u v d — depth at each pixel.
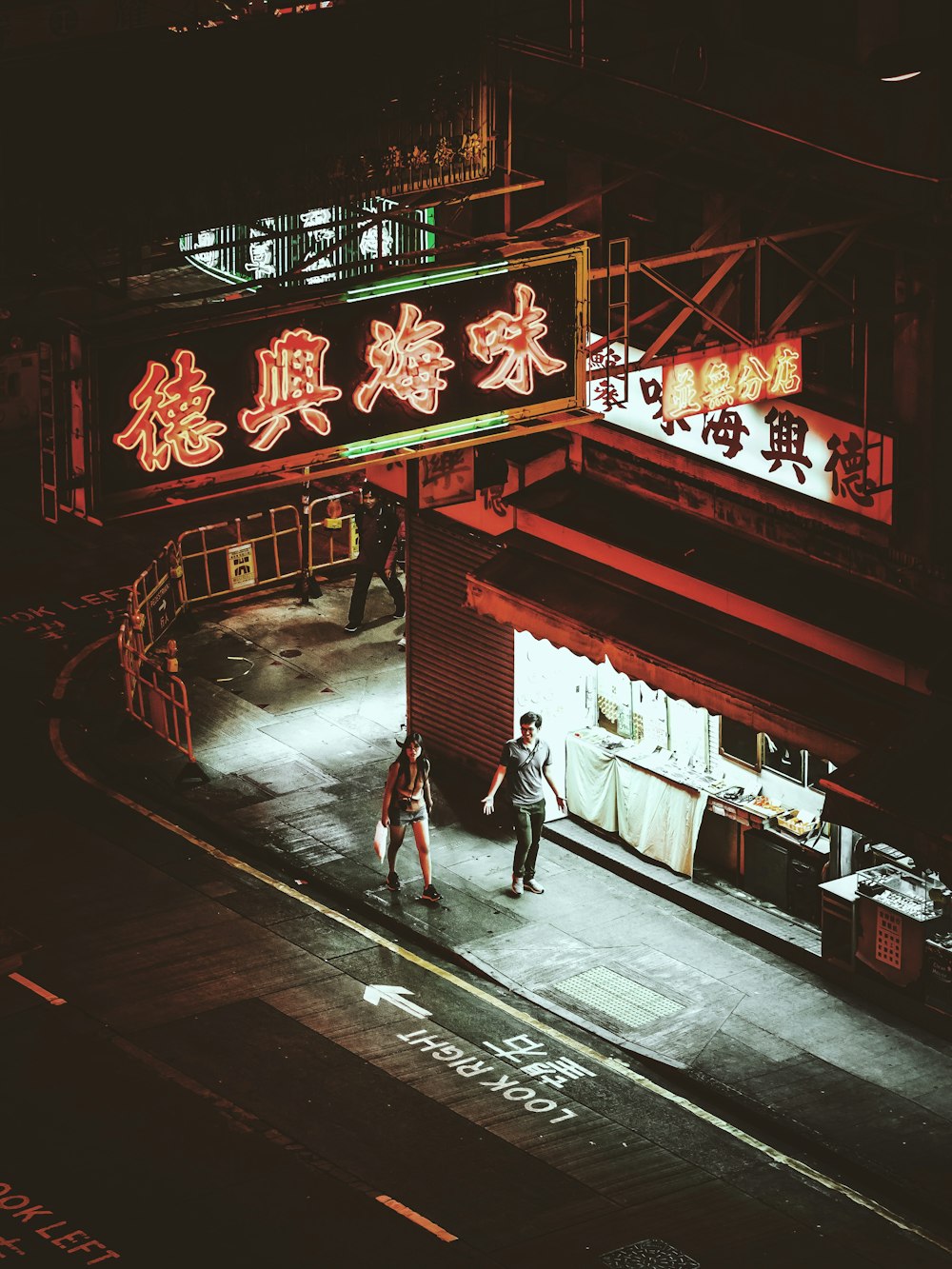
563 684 29.86
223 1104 23.77
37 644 35.72
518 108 27.41
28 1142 22.94
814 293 24.98
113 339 20.42
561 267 22.91
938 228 22.86
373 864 29.08
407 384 22.20
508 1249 21.47
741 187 24.84
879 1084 24.50
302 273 22.06
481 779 31.09
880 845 26.45
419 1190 22.39
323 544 39.22
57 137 21.03
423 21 22.61
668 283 23.53
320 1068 24.52
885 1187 22.73
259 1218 21.83
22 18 40.41
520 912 28.00
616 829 29.41
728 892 28.16
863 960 26.11
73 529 40.28
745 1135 23.66
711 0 24.89
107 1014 25.45
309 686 34.34
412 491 26.58
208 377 21.05
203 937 27.25
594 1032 25.42
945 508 23.66
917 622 25.09
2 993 25.80
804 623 25.47
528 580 28.30
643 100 26.08
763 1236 21.84
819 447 24.56
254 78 21.88
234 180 21.94
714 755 28.61
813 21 24.02
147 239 21.59
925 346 23.20
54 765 31.61
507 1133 23.47
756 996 26.20
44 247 21.14
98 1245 21.33
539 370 22.98
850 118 23.56
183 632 36.00
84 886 28.39
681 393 23.80
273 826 30.05
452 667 30.97
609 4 26.27
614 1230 21.83
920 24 22.61
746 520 26.22
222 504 41.38
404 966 26.78
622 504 28.19
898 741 23.84
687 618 26.73
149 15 39.44
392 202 27.42
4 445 44.16
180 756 31.95
